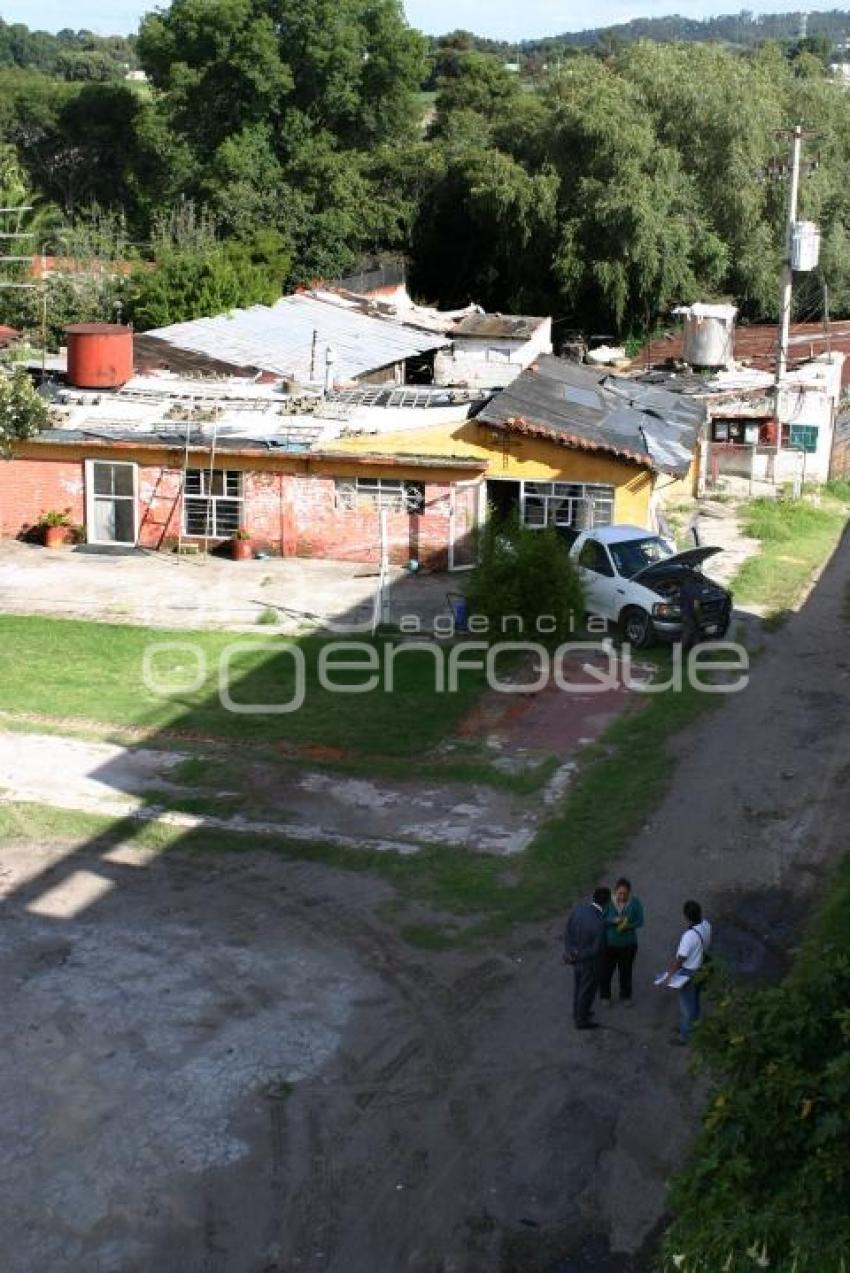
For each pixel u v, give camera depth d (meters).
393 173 59.94
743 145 54.34
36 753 18.47
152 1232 9.92
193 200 60.38
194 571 27.67
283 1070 11.82
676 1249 7.02
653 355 48.88
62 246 50.34
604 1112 11.33
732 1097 7.50
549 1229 10.02
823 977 7.94
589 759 18.72
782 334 38.09
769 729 19.97
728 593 23.80
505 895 14.95
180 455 28.44
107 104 78.75
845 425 41.88
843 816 17.00
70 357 31.62
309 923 14.34
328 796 17.42
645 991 13.17
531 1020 12.65
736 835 16.48
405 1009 12.79
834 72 70.69
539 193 53.75
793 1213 6.80
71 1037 12.20
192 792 17.44
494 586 23.03
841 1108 7.09
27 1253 9.68
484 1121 11.20
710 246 53.50
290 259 55.53
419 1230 10.01
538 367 33.88
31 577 26.95
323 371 35.25
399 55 64.50
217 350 36.38
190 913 14.51
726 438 39.28
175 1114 11.20
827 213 56.66
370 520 28.28
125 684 21.17
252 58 61.06
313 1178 10.51
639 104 55.16
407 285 60.50
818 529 33.84
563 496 27.86
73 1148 10.76
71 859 15.64
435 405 30.03
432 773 18.16
